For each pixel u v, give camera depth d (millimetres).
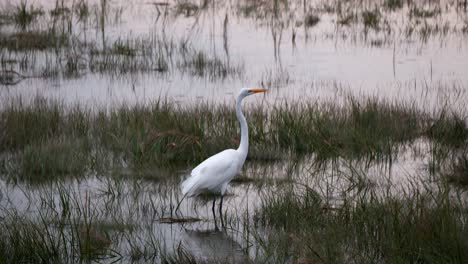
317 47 26594
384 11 32375
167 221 12023
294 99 19812
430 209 10883
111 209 12484
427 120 17359
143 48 25625
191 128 15797
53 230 11414
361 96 19891
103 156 15047
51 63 24375
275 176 14188
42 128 16391
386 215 10875
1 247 10125
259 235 11023
